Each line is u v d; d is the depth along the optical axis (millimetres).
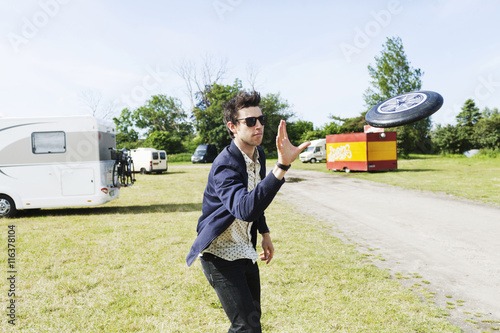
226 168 1815
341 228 7445
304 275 4496
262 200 1505
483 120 42469
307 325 3170
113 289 4141
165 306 3652
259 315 2109
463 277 4465
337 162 21750
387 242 6230
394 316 3346
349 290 4012
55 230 7469
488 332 3049
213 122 48594
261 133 1887
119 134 54906
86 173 9406
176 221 8336
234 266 1943
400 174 18672
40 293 4043
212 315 3434
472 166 23438
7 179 9211
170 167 33688
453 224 7480
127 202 11734
